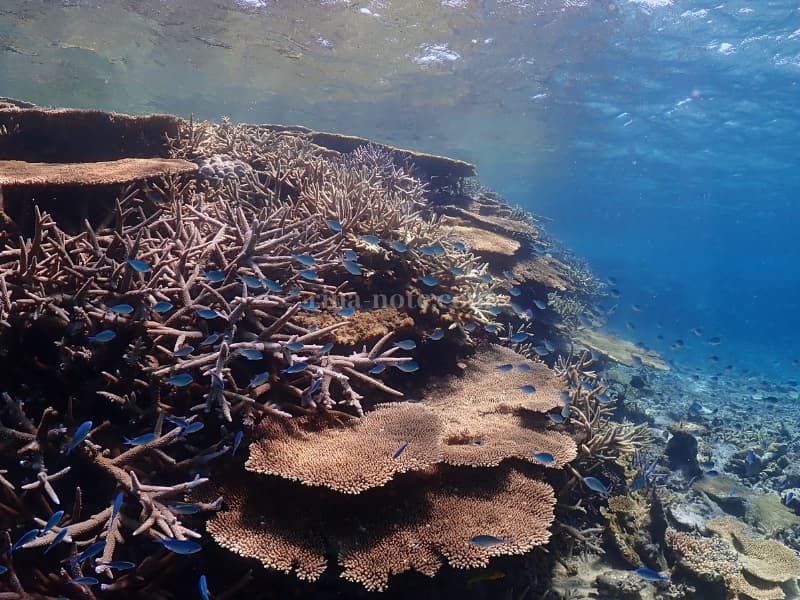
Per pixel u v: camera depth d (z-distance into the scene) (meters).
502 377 6.46
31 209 5.34
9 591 3.12
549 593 5.12
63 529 3.07
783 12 15.08
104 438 3.83
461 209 13.33
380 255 6.56
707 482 9.30
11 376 3.85
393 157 13.41
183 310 4.36
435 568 3.63
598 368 13.57
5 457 3.50
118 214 4.72
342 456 3.91
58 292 4.09
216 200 6.99
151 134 8.43
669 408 14.96
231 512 3.71
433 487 4.37
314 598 3.77
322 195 7.25
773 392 22.45
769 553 6.88
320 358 4.65
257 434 4.02
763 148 28.59
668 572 5.99
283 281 5.30
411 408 4.79
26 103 11.94
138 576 3.40
